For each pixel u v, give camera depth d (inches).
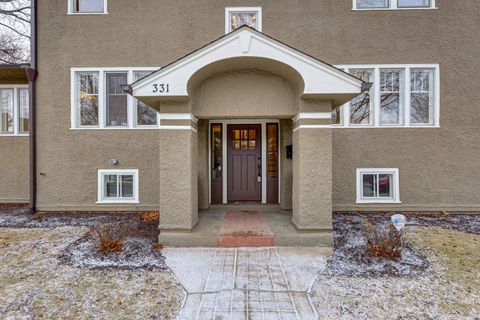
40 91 272.8
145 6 268.5
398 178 264.4
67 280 133.7
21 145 302.7
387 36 264.2
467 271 142.3
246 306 113.6
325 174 178.4
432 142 263.0
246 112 187.3
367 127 265.4
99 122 272.7
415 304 114.6
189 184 181.5
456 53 262.2
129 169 272.2
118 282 132.5
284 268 147.9
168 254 166.7
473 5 261.7
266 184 265.9
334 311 110.2
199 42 268.4
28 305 113.0
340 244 180.9
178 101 180.1
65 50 271.3
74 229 212.5
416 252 165.0
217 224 207.3
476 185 262.4
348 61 264.8
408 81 264.1
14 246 176.4
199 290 126.2
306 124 178.1
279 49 168.2
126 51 270.2
